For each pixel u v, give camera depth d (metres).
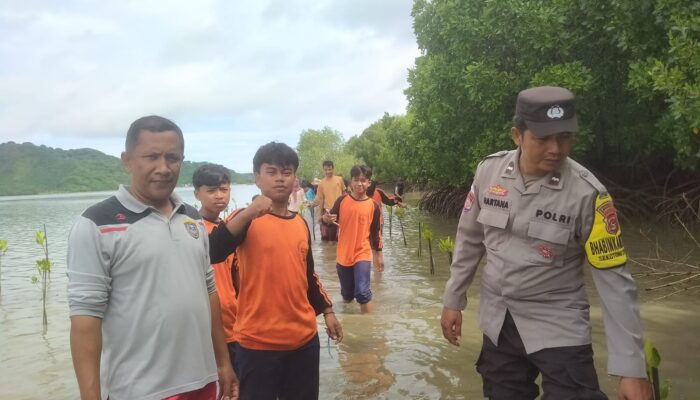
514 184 2.56
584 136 10.88
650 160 13.02
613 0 8.80
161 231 2.23
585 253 2.53
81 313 2.04
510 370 2.64
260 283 2.96
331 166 11.66
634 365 2.24
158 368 2.13
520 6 10.45
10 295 7.88
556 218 2.44
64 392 4.08
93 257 2.08
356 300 6.42
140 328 2.12
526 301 2.54
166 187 2.27
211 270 2.57
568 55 10.83
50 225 24.86
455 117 13.13
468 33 11.55
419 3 13.71
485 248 2.84
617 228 2.38
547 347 2.46
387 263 9.60
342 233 6.23
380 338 5.13
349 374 4.23
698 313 5.36
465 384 3.95
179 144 2.31
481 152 12.20
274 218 3.04
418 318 5.79
